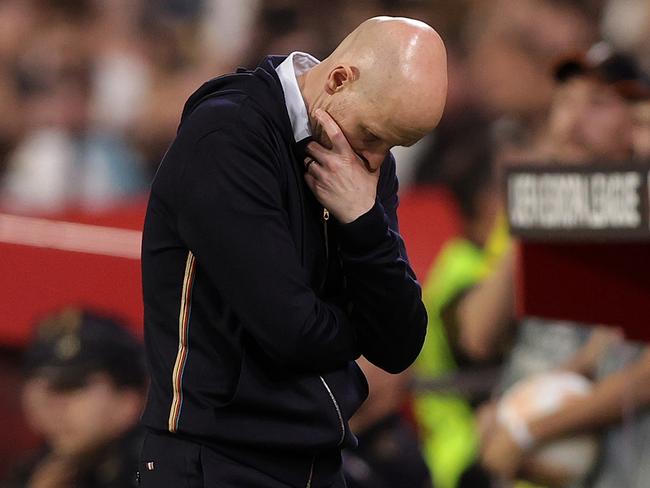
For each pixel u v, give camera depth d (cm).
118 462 1570
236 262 916
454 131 2400
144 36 2980
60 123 2872
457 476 1698
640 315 1384
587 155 1549
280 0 2852
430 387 1722
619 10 2698
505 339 1711
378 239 935
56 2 2955
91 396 1577
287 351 921
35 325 1619
